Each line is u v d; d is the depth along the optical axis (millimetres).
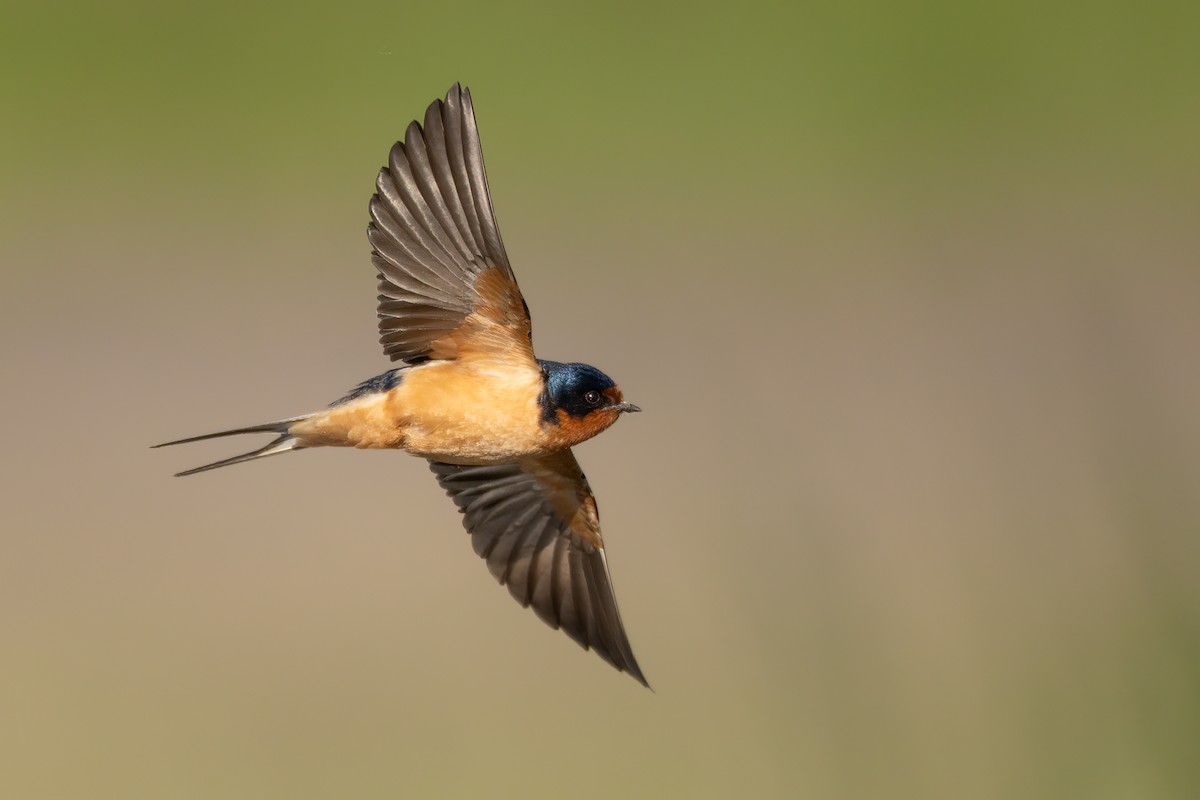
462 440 6957
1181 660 9766
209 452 15680
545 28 20906
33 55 20250
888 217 19484
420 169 6812
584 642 8023
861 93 21109
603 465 15242
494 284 6781
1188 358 16797
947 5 21719
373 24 20672
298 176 19172
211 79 20188
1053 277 18531
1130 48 21969
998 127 21062
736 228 19172
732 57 21234
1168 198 19922
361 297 17828
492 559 8117
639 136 20250
